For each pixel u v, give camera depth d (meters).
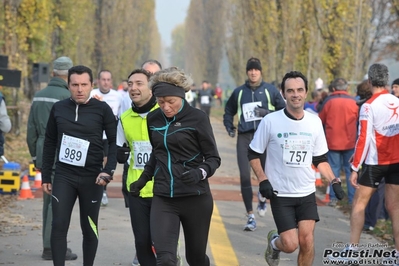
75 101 13.32
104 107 13.38
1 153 17.88
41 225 19.16
